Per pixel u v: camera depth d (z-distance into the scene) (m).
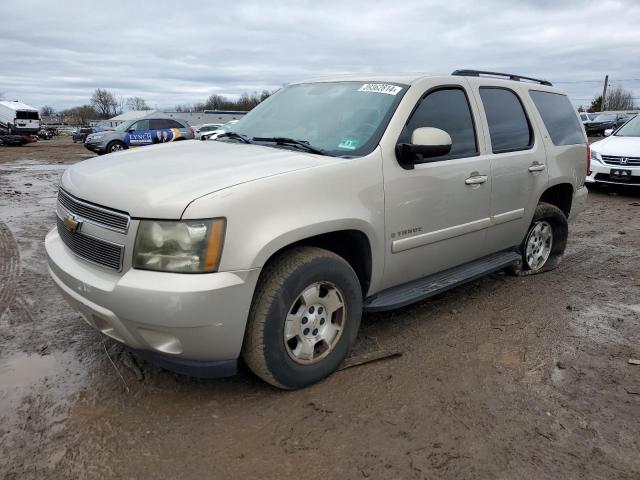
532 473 2.38
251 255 2.56
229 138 3.89
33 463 2.38
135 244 2.52
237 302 2.56
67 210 2.99
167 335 2.53
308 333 2.98
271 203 2.67
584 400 2.97
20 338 3.59
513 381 3.16
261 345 2.73
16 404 2.82
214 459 2.43
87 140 20.83
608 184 10.28
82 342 3.54
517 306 4.35
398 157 3.30
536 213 4.79
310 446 2.53
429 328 3.88
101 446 2.50
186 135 21.88
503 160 4.14
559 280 5.05
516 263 4.78
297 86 4.27
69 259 2.94
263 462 2.42
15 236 6.45
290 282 2.76
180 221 2.47
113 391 2.96
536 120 4.66
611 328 3.97
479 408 2.87
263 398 2.92
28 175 13.82
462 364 3.35
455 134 3.82
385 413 2.81
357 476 2.34
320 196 2.87
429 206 3.51
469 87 4.03
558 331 3.89
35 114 36.91
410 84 3.59
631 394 3.05
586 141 5.41
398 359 3.40
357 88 3.78
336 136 3.42
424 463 2.43
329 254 2.97
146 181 2.70
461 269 4.14
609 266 5.56
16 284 4.65
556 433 2.67
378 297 3.48
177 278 2.46
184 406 2.84
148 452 2.47
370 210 3.12
